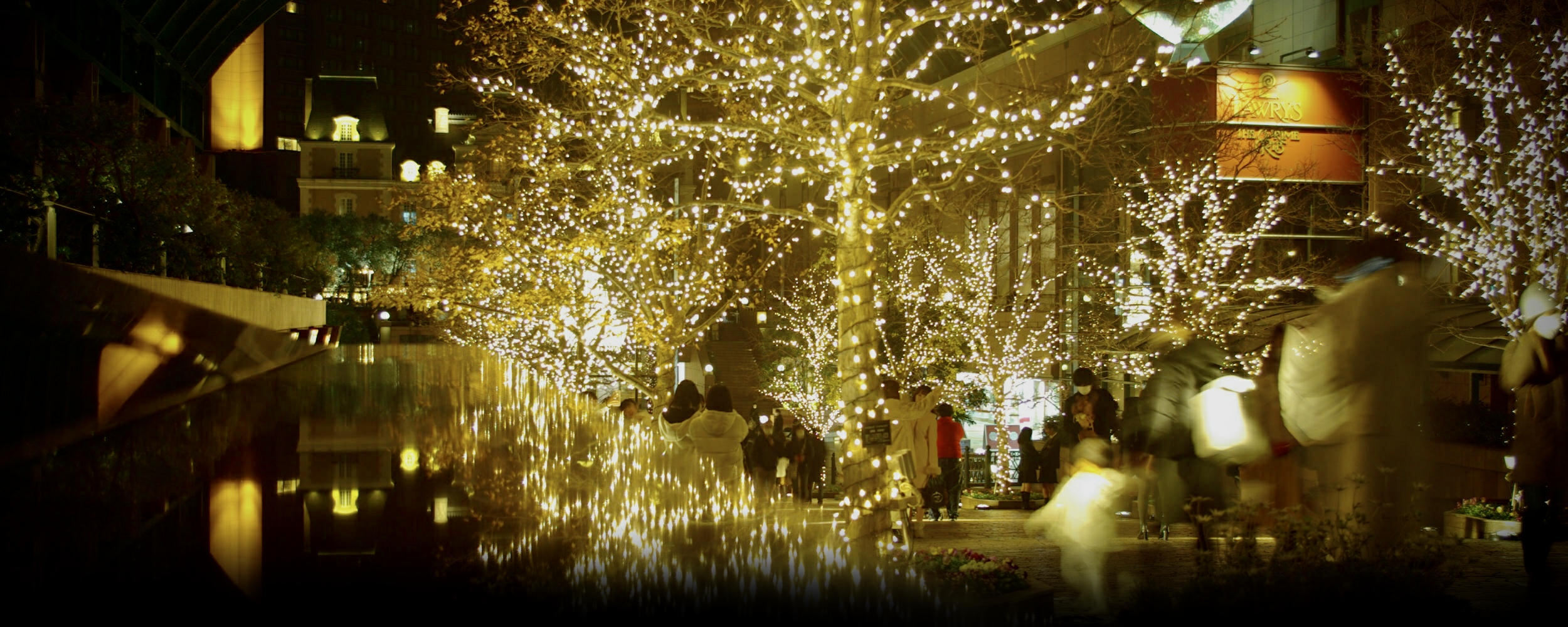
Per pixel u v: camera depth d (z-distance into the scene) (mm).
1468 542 7562
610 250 16688
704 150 17656
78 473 2848
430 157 82812
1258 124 20453
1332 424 5090
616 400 19562
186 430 3818
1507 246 13180
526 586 2393
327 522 2635
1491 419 14273
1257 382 6820
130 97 42750
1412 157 18500
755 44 11180
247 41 117375
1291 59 25172
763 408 44312
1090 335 22703
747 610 2725
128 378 3873
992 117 9422
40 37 34375
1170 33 16984
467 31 16719
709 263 19656
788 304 34438
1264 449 6695
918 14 9812
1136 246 21516
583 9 12414
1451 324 17203
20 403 3035
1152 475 8086
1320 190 19641
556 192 18812
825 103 10047
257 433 3977
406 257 62469
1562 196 12820
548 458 4531
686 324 21375
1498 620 4391
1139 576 6211
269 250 29984
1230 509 5152
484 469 3869
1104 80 9211
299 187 80188
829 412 30969
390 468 3549
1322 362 5133
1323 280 18750
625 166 15500
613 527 3281
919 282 27891
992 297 25453
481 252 18109
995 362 25094
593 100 15539
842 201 9773
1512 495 9734
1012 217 25406
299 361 9352
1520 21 14586
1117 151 17719
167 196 22141
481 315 19203
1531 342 5863
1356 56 20719
